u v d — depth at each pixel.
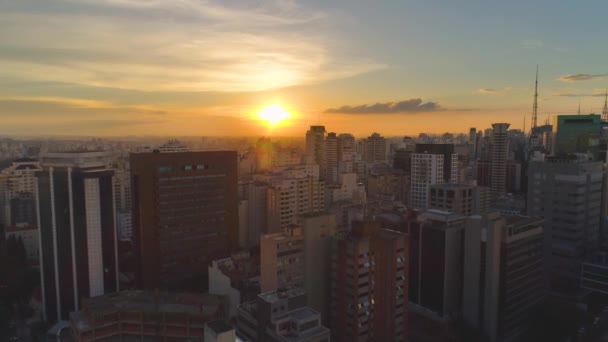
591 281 149.38
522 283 130.75
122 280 192.88
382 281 109.50
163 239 179.62
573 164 157.12
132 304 120.62
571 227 157.62
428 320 133.00
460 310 137.25
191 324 114.31
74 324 117.62
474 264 126.31
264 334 94.81
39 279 192.50
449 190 195.38
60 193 154.38
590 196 162.12
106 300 124.31
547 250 163.75
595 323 110.56
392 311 109.12
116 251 165.12
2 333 148.25
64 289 156.75
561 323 130.38
